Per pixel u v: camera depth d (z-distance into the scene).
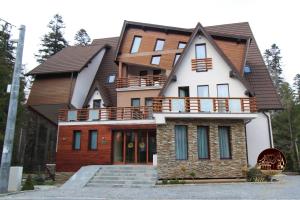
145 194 12.88
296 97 35.06
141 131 25.09
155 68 28.38
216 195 12.08
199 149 20.69
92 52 32.25
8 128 14.49
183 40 28.44
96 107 28.47
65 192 13.99
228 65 23.97
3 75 24.34
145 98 27.84
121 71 29.31
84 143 25.69
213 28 32.16
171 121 20.69
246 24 31.23
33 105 28.98
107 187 16.45
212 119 21.12
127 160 24.81
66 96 28.17
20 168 15.62
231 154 20.81
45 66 30.77
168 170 19.70
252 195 11.96
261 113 24.44
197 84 24.31
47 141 36.94
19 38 15.53
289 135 33.59
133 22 30.06
